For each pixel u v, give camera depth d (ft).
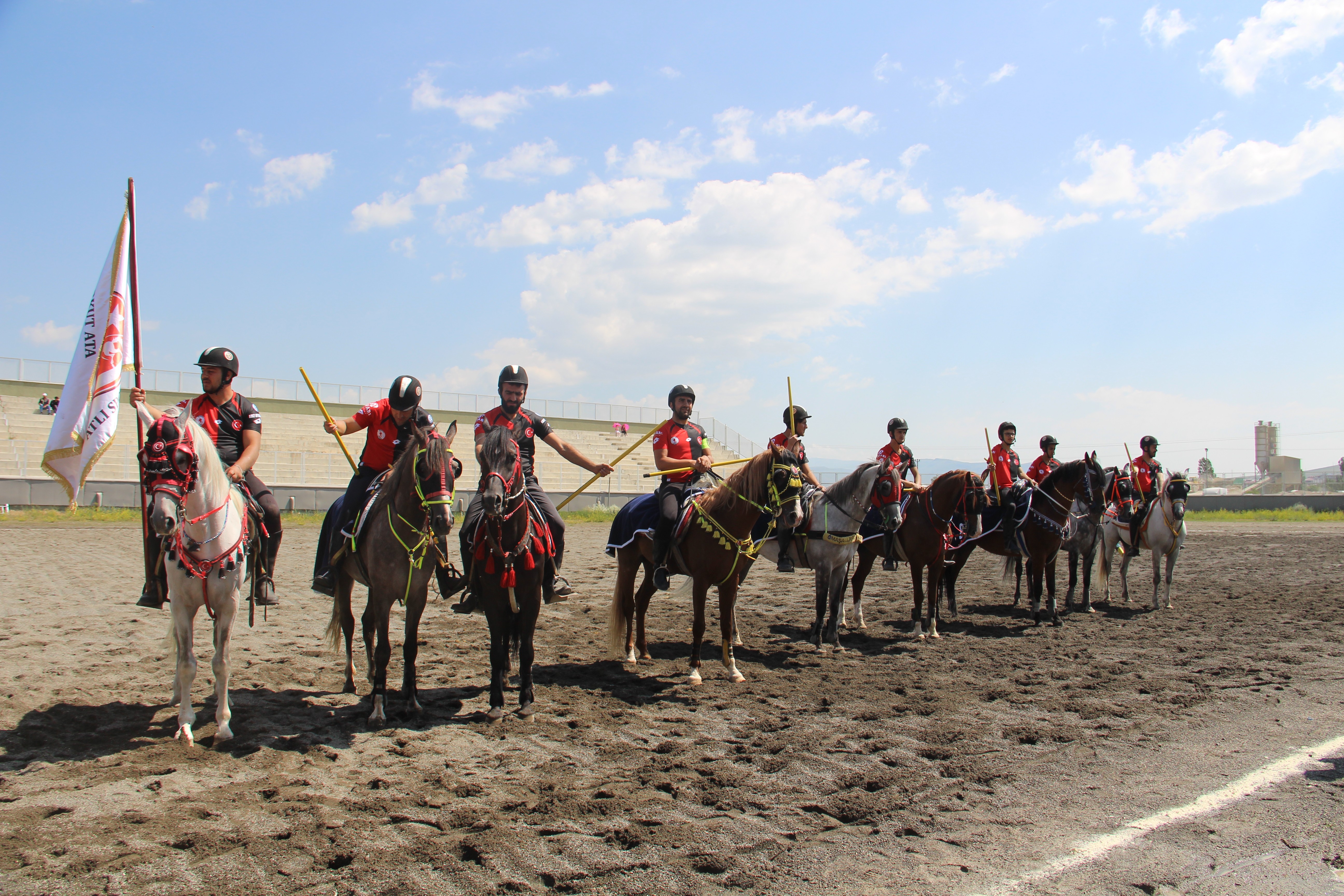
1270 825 14.64
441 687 24.48
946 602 43.04
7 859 12.96
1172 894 12.15
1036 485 36.42
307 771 17.16
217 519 18.43
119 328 22.43
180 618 18.52
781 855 13.43
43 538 69.67
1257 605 41.55
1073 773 17.44
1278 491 175.73
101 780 16.39
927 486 33.50
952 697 23.73
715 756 18.47
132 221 22.33
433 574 22.24
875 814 15.12
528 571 20.85
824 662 28.53
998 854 13.50
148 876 12.48
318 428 137.59
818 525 30.66
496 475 19.77
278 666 26.66
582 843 13.78
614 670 27.04
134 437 113.39
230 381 21.97
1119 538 41.81
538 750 18.72
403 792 16.02
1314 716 21.79
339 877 12.53
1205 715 21.91
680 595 45.62
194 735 19.39
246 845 13.57
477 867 12.92
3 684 23.75
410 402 21.94
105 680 24.40
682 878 12.63
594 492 140.36
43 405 118.73
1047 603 36.35
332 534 22.98
